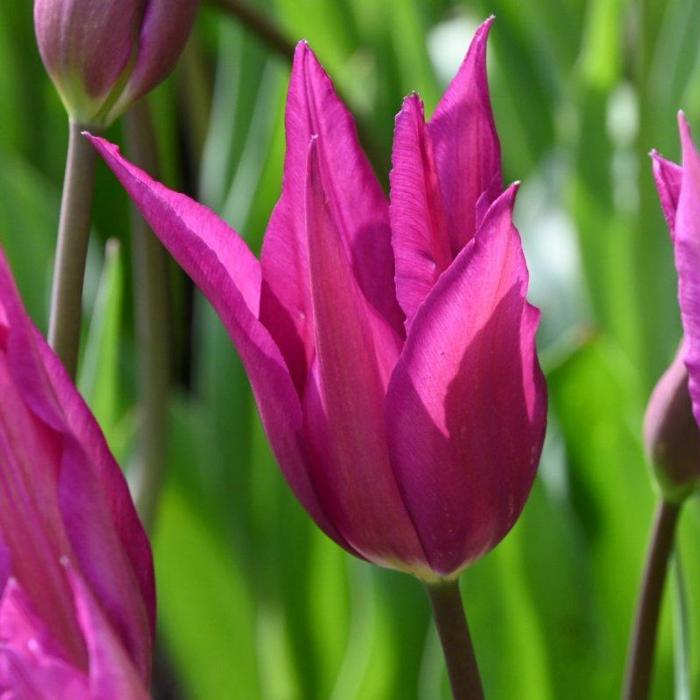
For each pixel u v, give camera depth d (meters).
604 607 1.02
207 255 0.67
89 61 0.72
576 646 0.98
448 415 0.67
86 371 0.98
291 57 0.99
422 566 0.69
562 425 1.03
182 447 1.15
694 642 0.92
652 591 0.77
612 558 1.02
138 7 0.72
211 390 1.17
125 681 0.64
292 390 0.68
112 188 1.41
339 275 0.67
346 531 0.69
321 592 1.14
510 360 0.68
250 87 1.29
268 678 1.17
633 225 1.31
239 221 1.15
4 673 0.64
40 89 1.47
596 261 1.36
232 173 1.29
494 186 0.69
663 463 0.75
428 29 1.57
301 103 0.68
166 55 0.72
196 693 1.18
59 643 0.65
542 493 0.96
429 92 1.36
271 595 1.16
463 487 0.68
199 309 1.56
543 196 1.45
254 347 0.67
